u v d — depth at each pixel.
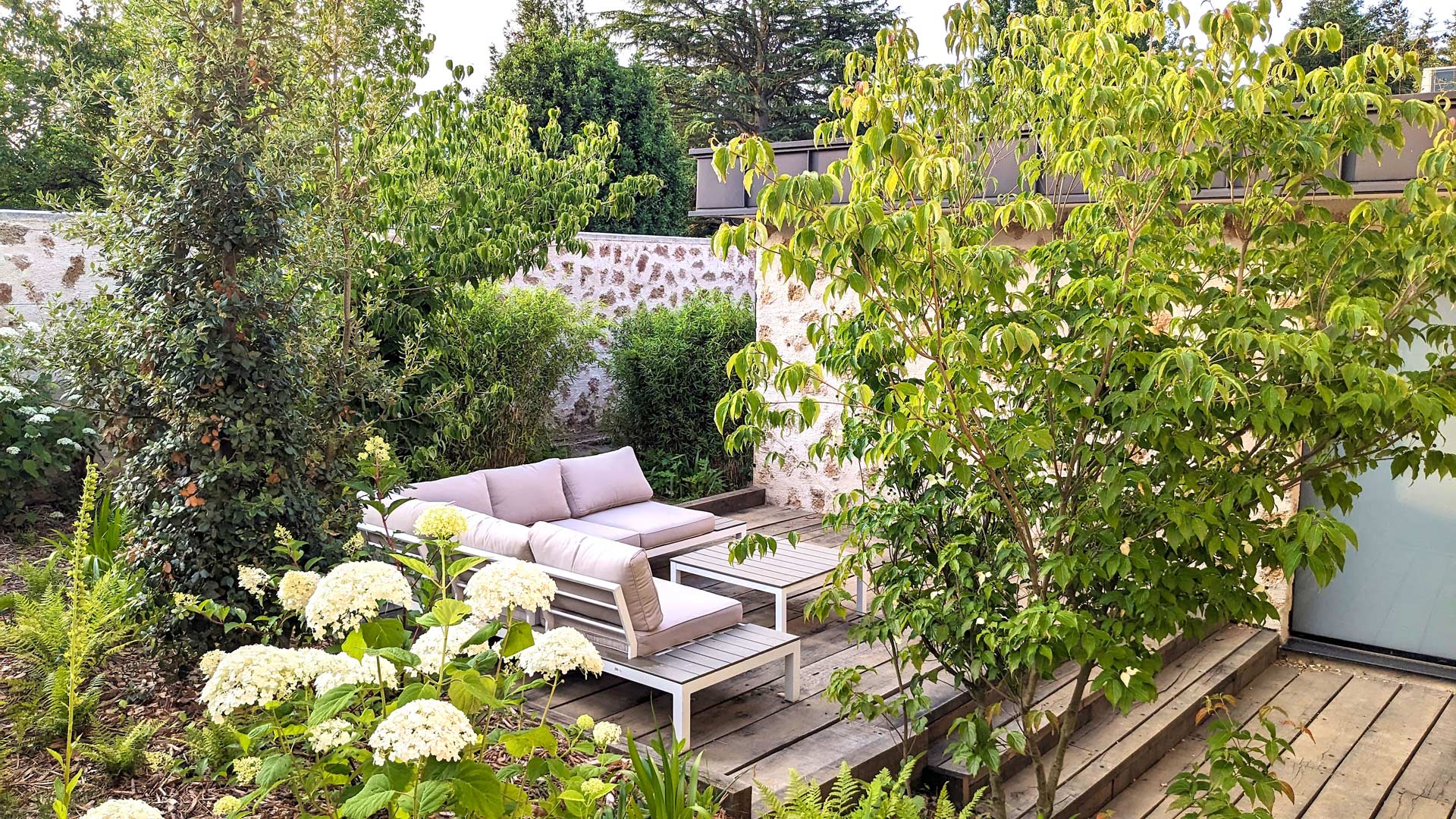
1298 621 6.26
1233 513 2.97
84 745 2.97
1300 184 3.30
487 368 7.75
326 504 4.08
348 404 4.48
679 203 19.94
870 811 2.99
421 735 1.88
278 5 4.16
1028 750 4.11
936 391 2.85
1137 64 3.24
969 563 3.41
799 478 8.27
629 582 4.29
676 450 9.15
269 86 4.02
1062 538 3.42
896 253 2.77
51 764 2.99
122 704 3.35
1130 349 3.12
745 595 6.40
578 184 7.60
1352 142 3.11
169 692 3.51
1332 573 2.84
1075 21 3.72
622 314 10.45
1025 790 4.21
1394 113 3.11
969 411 3.11
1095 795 4.27
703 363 9.12
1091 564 3.10
